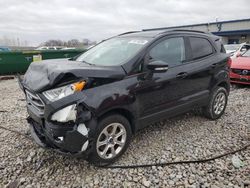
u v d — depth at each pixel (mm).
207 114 5031
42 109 3115
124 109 3357
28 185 2971
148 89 3617
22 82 3600
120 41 4246
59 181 3055
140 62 3543
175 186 2984
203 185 2996
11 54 12125
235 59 8773
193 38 4582
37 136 3357
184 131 4523
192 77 4332
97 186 2980
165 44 4012
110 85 3189
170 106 4055
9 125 4738
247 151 3807
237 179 3100
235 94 7410
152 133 4410
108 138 3312
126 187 2967
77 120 2896
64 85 2898
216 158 3586
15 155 3598
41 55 12945
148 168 3342
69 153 3002
